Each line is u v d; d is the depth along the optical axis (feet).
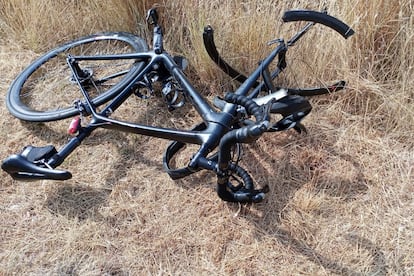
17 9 11.76
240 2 10.59
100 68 10.97
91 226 8.19
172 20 11.09
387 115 9.28
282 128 8.30
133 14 11.39
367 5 9.43
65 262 7.82
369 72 9.60
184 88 8.77
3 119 10.03
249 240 7.90
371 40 9.55
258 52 10.18
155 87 10.05
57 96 10.55
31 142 9.66
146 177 8.87
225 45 10.29
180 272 7.63
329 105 9.61
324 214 8.14
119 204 8.48
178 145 8.79
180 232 8.07
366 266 7.50
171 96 9.55
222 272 7.57
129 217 8.31
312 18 8.46
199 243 7.92
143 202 8.50
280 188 8.52
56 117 9.39
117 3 11.35
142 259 7.79
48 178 7.84
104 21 11.67
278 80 10.07
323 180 8.59
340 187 8.47
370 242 7.75
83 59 9.74
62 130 9.77
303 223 8.04
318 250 7.73
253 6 10.44
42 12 11.64
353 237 7.84
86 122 9.73
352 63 9.72
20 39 11.75
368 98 9.45
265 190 7.82
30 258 7.89
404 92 9.21
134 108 10.07
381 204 8.21
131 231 8.13
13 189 8.82
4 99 10.46
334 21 8.46
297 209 8.21
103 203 8.51
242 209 8.25
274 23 10.19
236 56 10.29
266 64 8.55
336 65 9.82
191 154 9.18
